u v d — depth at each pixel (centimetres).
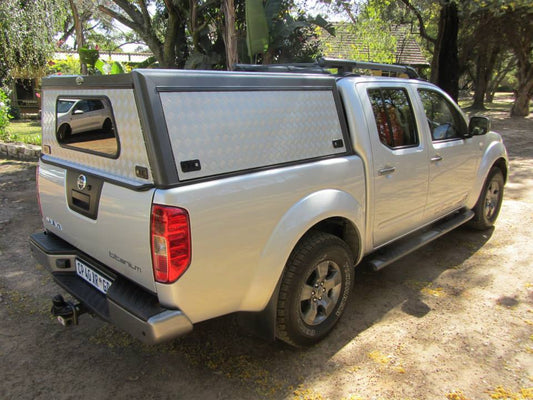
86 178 262
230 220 234
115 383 271
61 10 1545
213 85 233
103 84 238
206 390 265
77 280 285
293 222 265
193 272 223
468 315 346
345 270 312
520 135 1508
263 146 255
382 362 289
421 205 391
